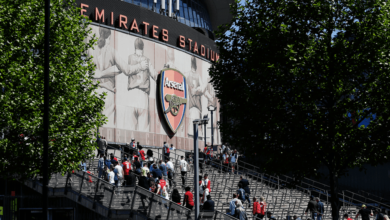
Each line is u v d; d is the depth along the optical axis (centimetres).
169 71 4341
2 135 1869
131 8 4072
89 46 2125
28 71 1798
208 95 4969
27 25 1870
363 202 3269
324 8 1642
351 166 1762
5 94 1758
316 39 1695
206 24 5462
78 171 2206
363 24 1619
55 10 1970
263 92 1675
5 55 1766
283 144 1677
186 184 2803
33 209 2745
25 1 1880
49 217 2714
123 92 3919
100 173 2366
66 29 1956
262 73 1653
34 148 1808
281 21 1720
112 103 3816
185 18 5050
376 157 1641
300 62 1603
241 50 1805
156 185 2122
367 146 1650
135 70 4038
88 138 2000
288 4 1678
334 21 1692
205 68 4931
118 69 3897
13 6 1850
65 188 2258
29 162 1842
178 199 1973
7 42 1814
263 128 1714
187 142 4575
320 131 1627
